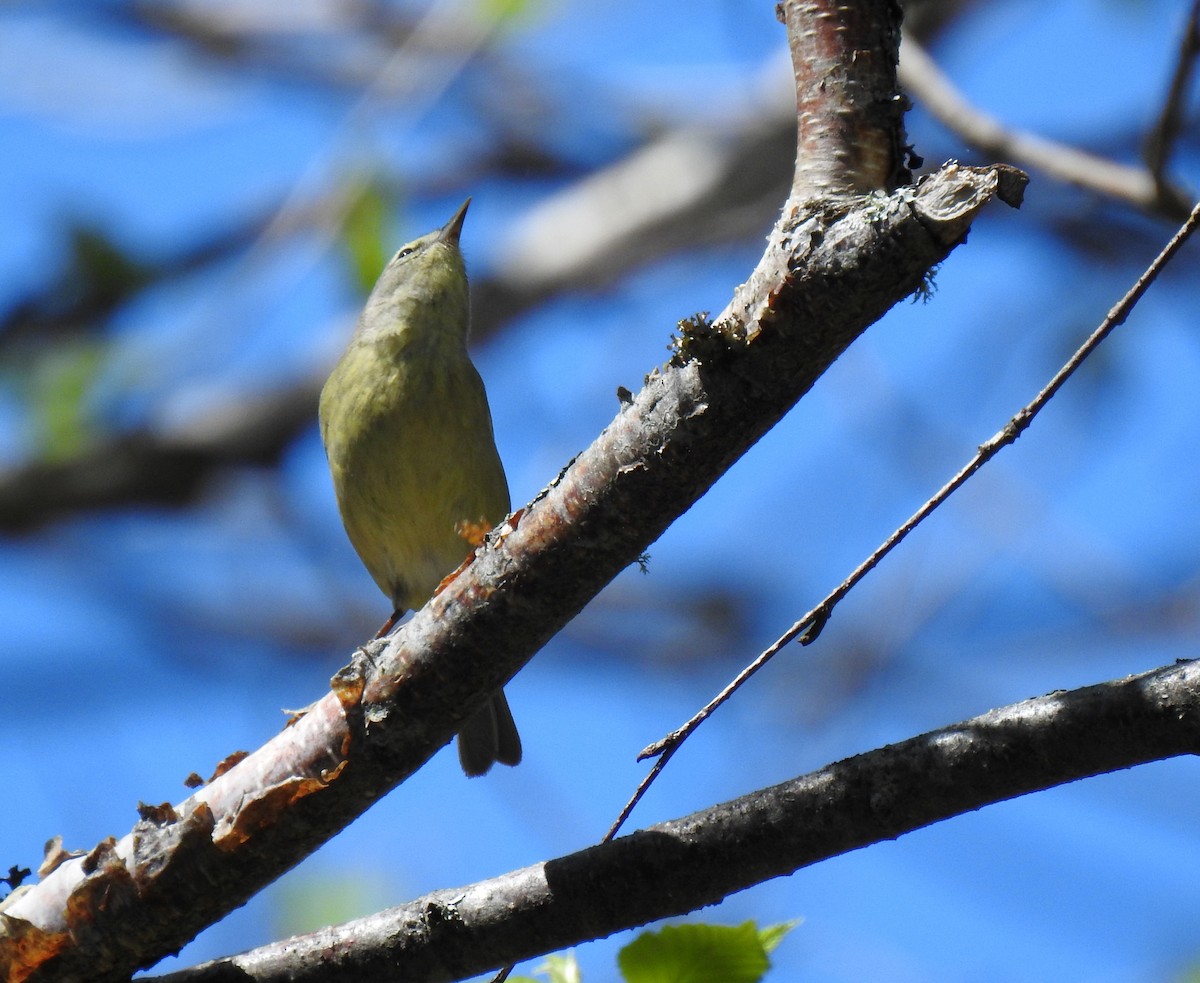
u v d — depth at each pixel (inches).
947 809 229.0
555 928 246.7
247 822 254.1
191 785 265.0
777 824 236.1
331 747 252.7
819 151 220.1
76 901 258.4
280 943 258.2
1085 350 207.3
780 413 217.6
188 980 258.2
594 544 233.5
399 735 251.0
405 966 252.4
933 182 199.8
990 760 225.0
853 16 222.2
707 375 215.6
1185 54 325.7
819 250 203.8
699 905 242.4
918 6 601.6
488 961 250.8
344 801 255.3
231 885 258.5
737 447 221.0
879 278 201.9
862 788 231.8
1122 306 205.5
